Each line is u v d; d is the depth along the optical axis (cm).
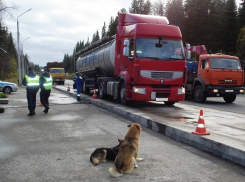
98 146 616
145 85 1120
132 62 1131
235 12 4759
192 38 4616
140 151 577
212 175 442
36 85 1052
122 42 1272
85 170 462
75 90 2542
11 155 545
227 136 614
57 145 623
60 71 4634
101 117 1030
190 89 1658
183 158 532
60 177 432
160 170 464
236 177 434
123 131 778
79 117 1023
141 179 424
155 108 1159
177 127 708
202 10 4625
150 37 1126
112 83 1373
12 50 7575
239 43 4350
